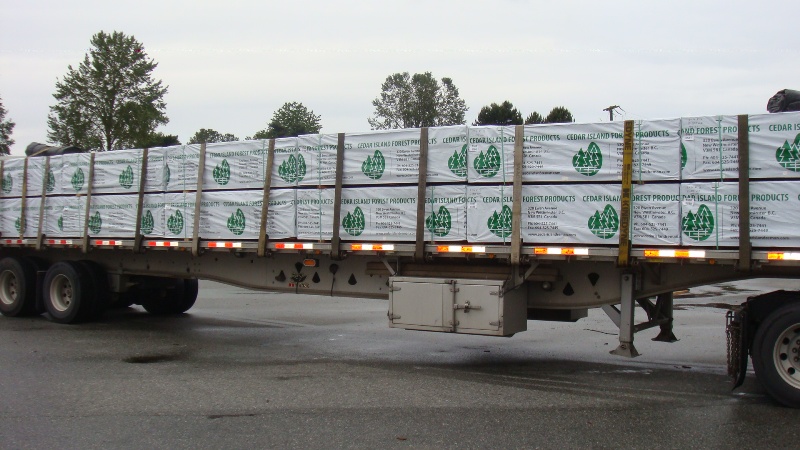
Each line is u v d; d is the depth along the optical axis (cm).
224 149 974
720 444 534
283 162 919
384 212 841
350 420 603
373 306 1517
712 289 1838
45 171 1205
